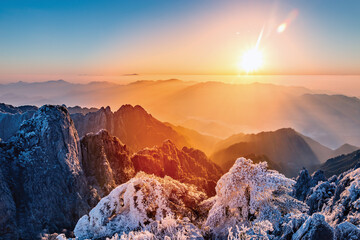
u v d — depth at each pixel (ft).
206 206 45.91
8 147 144.87
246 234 35.19
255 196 38.47
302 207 39.06
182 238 35.76
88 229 40.06
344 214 74.38
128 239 34.94
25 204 130.62
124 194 41.68
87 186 161.68
